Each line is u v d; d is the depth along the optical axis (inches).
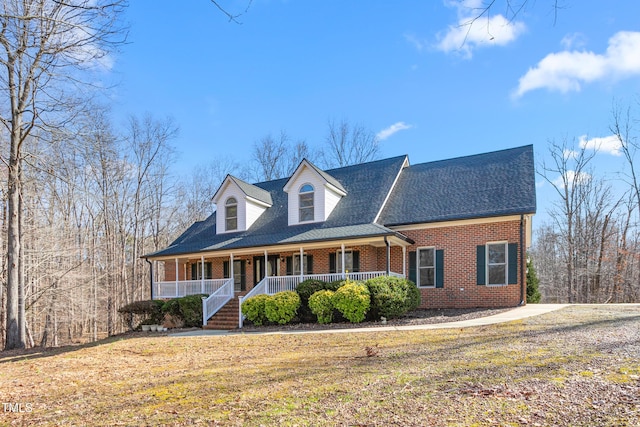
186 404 227.8
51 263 891.4
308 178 818.8
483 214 649.6
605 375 224.1
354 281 631.8
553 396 195.3
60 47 430.0
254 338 514.6
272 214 907.4
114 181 1285.7
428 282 701.3
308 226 792.9
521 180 692.1
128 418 209.3
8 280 615.8
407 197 782.5
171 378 302.5
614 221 1306.6
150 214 1425.9
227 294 788.0
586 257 1304.1
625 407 175.8
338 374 273.0
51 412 231.5
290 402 216.2
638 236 1300.4
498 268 650.2
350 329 531.5
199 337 570.9
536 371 240.8
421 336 415.2
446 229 691.4
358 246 743.1
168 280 1005.8
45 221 932.0
